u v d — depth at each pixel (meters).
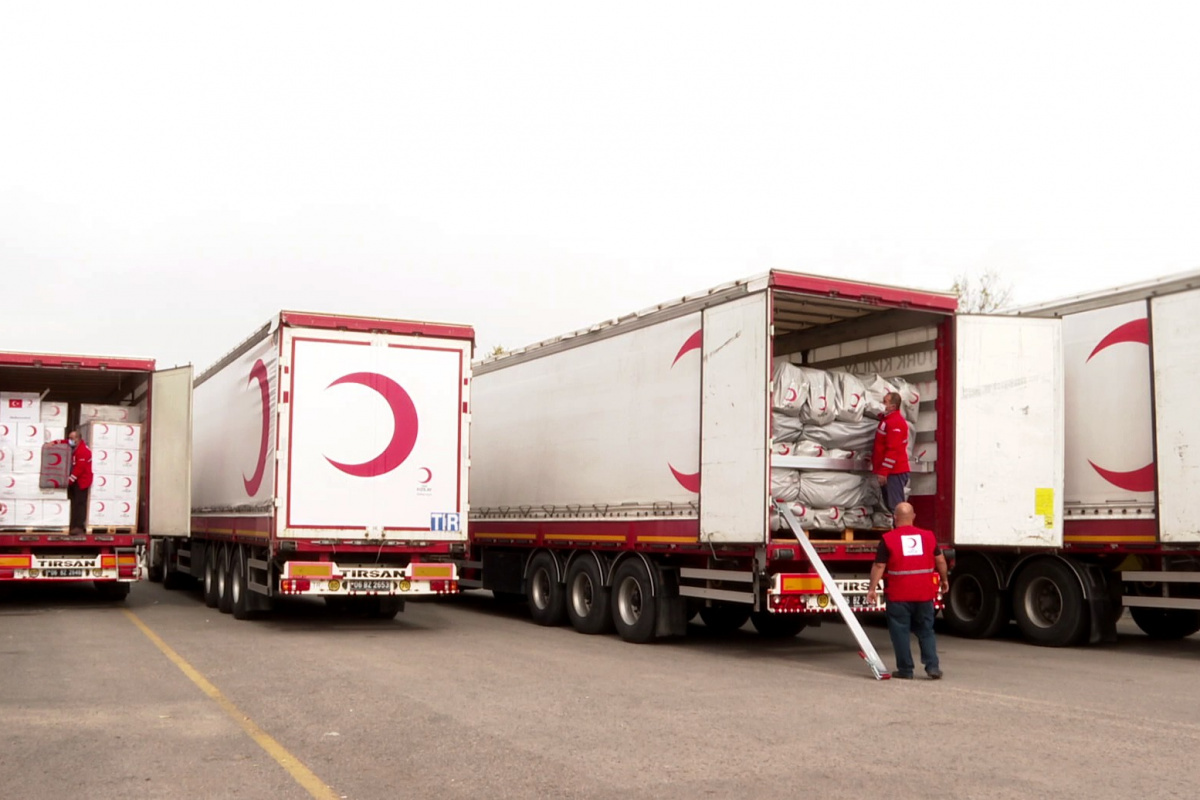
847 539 11.88
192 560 19.23
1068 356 13.77
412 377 13.60
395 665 10.54
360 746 6.92
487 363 17.59
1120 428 13.01
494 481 16.94
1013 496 12.32
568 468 14.65
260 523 13.70
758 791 5.85
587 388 14.34
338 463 13.18
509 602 19.22
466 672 10.14
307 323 13.12
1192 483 12.05
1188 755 6.77
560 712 8.11
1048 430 12.49
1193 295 12.21
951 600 14.49
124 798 5.66
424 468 13.55
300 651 11.52
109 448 16.33
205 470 18.08
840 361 13.78
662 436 12.59
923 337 12.67
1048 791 5.87
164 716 7.84
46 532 15.93
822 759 6.60
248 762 6.47
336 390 13.25
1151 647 13.23
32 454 15.85
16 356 15.80
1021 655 12.27
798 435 11.93
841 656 11.88
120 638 12.51
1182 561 12.62
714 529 11.50
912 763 6.51
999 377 12.41
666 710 8.23
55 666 10.25
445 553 13.59
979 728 7.59
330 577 12.96
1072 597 12.96
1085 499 13.38
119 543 16.23
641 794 5.79
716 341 11.70
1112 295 13.23
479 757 6.62
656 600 12.67
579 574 14.28
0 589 20.19
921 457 12.54
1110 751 6.86
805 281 11.16
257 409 14.21
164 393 16.66
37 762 6.44
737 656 11.80
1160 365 12.48
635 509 13.01
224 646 11.86
